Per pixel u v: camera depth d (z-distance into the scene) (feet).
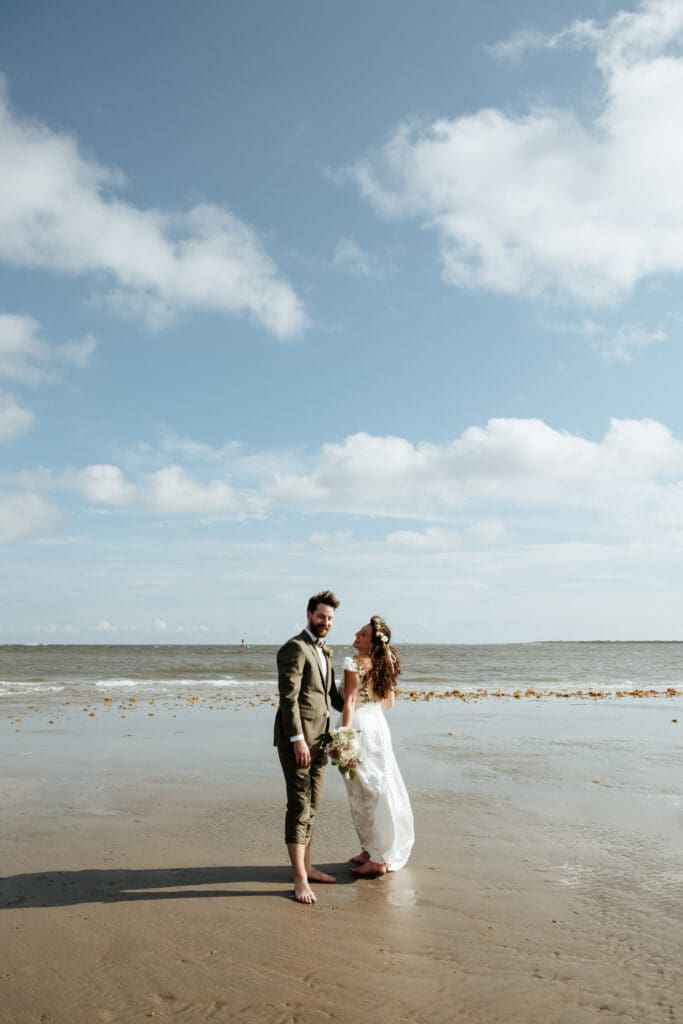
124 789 25.34
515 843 19.04
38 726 42.96
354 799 17.15
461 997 10.85
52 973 11.57
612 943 12.78
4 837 19.38
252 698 65.57
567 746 35.32
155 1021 10.12
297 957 12.21
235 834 19.77
